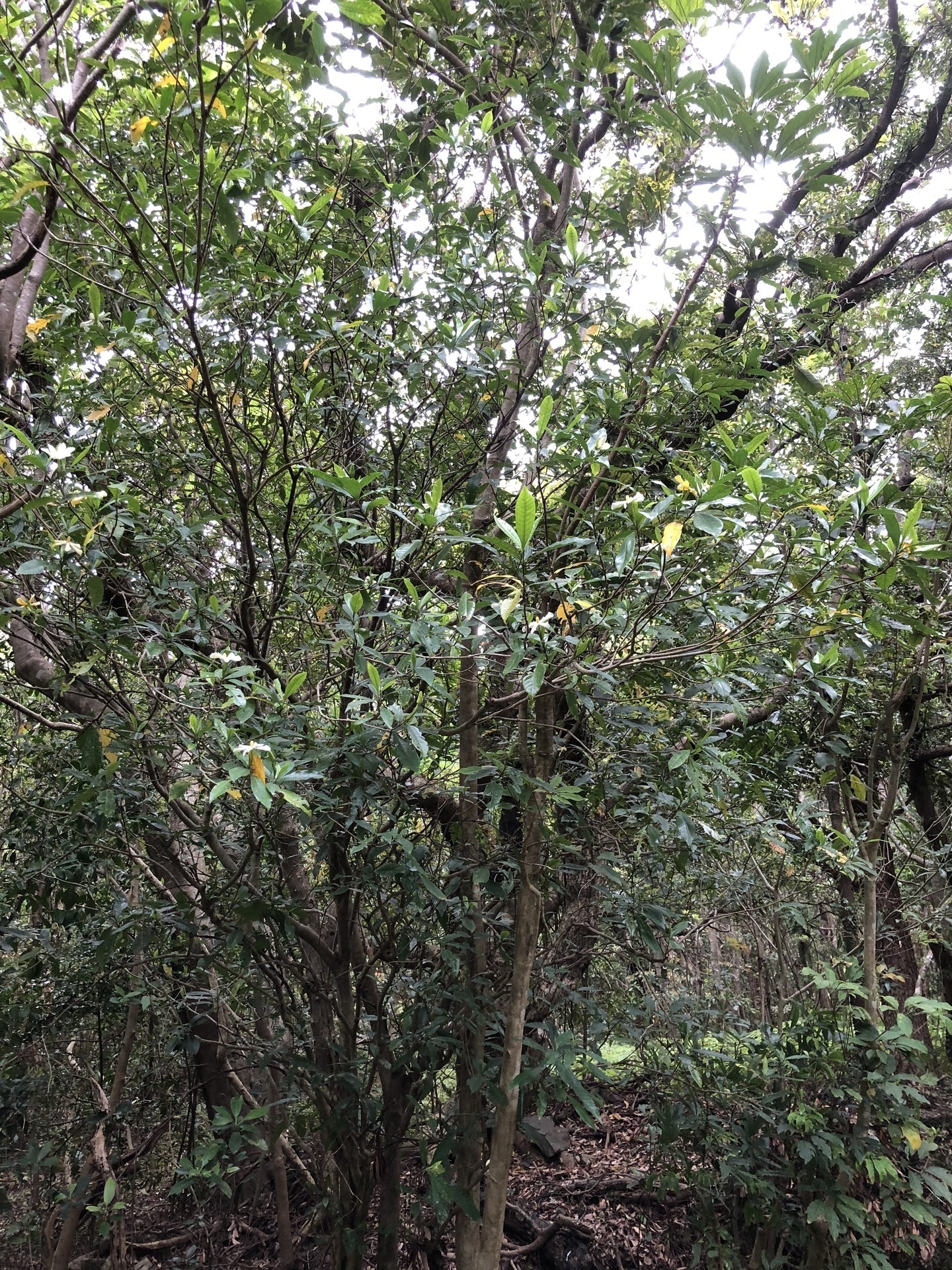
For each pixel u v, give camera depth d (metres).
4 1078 3.39
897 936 4.05
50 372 3.00
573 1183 4.16
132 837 2.77
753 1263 3.30
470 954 2.54
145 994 3.10
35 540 2.09
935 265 5.50
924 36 5.38
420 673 1.75
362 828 2.18
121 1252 3.29
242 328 2.31
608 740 2.44
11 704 2.29
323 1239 2.82
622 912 2.61
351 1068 2.66
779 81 2.07
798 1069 3.04
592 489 2.31
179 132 2.09
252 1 1.63
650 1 2.83
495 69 2.95
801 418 2.59
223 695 2.12
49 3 1.79
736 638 1.96
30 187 1.81
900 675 3.59
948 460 3.38
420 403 2.64
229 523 2.77
